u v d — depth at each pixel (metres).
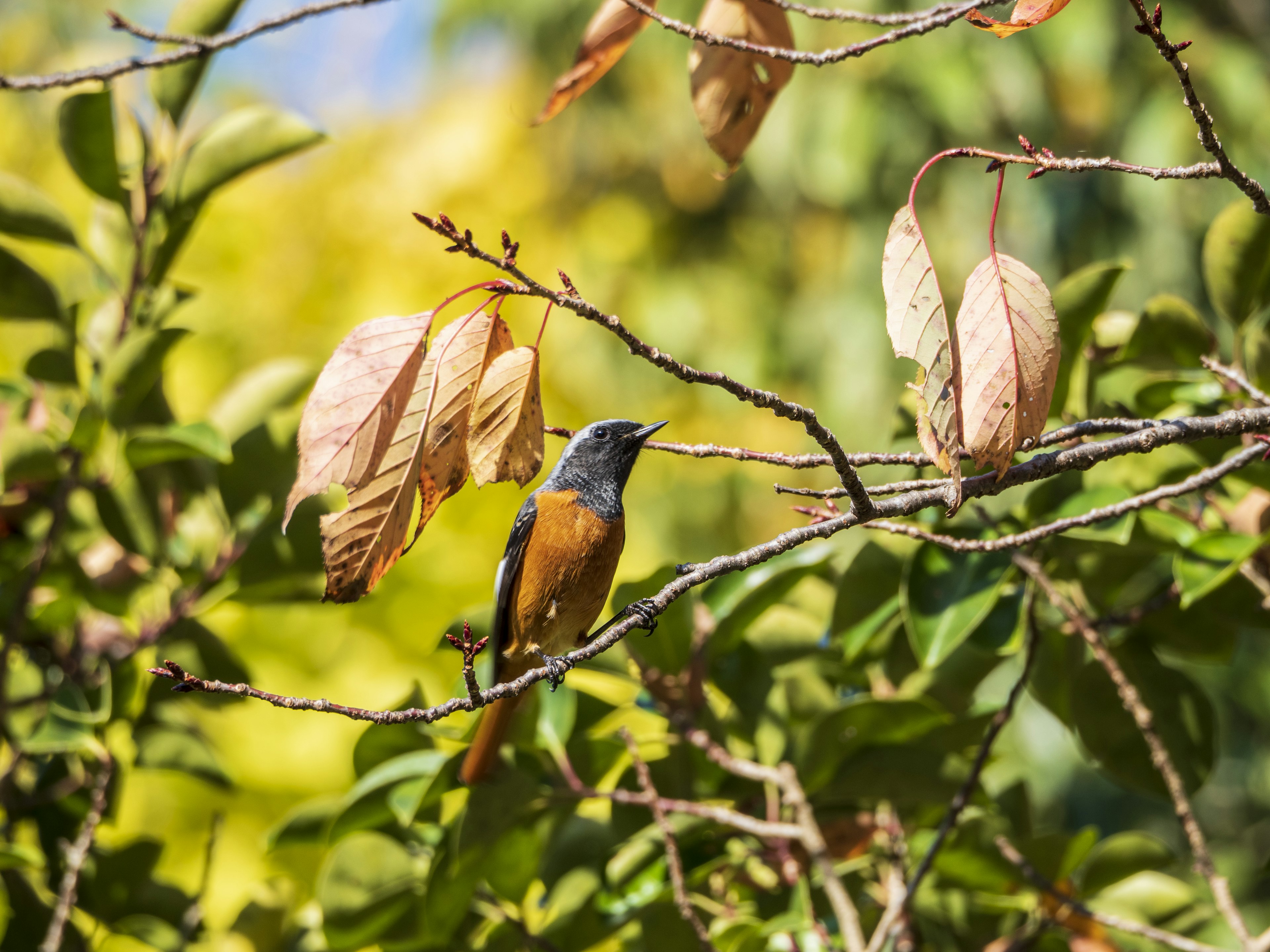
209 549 8.09
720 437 19.66
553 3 19.73
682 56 18.58
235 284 18.03
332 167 20.31
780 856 6.78
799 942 6.27
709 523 19.61
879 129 16.80
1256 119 16.42
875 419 17.50
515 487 13.37
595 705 7.07
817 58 4.79
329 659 11.30
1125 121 16.98
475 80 22.11
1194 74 16.70
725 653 7.07
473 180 20.44
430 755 6.73
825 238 19.91
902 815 7.38
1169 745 6.81
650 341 19.67
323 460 3.77
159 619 8.30
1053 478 6.52
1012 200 17.09
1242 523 6.53
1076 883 6.99
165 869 10.32
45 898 7.48
